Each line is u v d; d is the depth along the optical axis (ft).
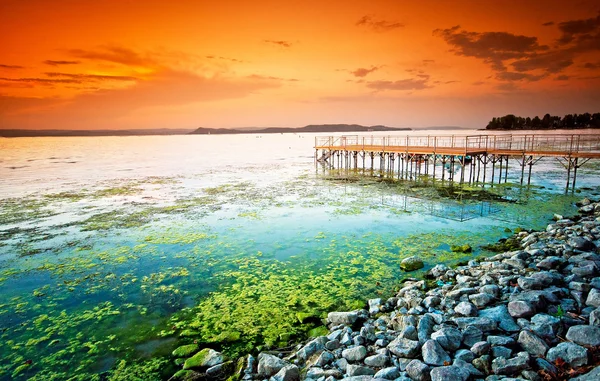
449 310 20.77
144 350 20.53
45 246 39.91
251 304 25.44
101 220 51.01
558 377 13.58
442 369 14.29
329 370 16.37
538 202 54.70
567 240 32.17
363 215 50.01
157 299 26.81
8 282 30.71
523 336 16.10
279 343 20.59
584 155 60.90
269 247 37.76
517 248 33.71
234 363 18.65
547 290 20.80
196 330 22.38
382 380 14.42
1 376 18.60
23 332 22.82
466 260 31.99
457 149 81.92
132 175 102.73
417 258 31.42
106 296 27.58
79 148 283.59
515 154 71.26
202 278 30.35
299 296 26.35
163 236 42.75
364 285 27.84
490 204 54.19
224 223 47.96
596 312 16.88
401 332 18.44
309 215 50.96
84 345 21.17
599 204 47.98
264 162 143.23
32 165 134.00
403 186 74.23
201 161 151.74
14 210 58.18
